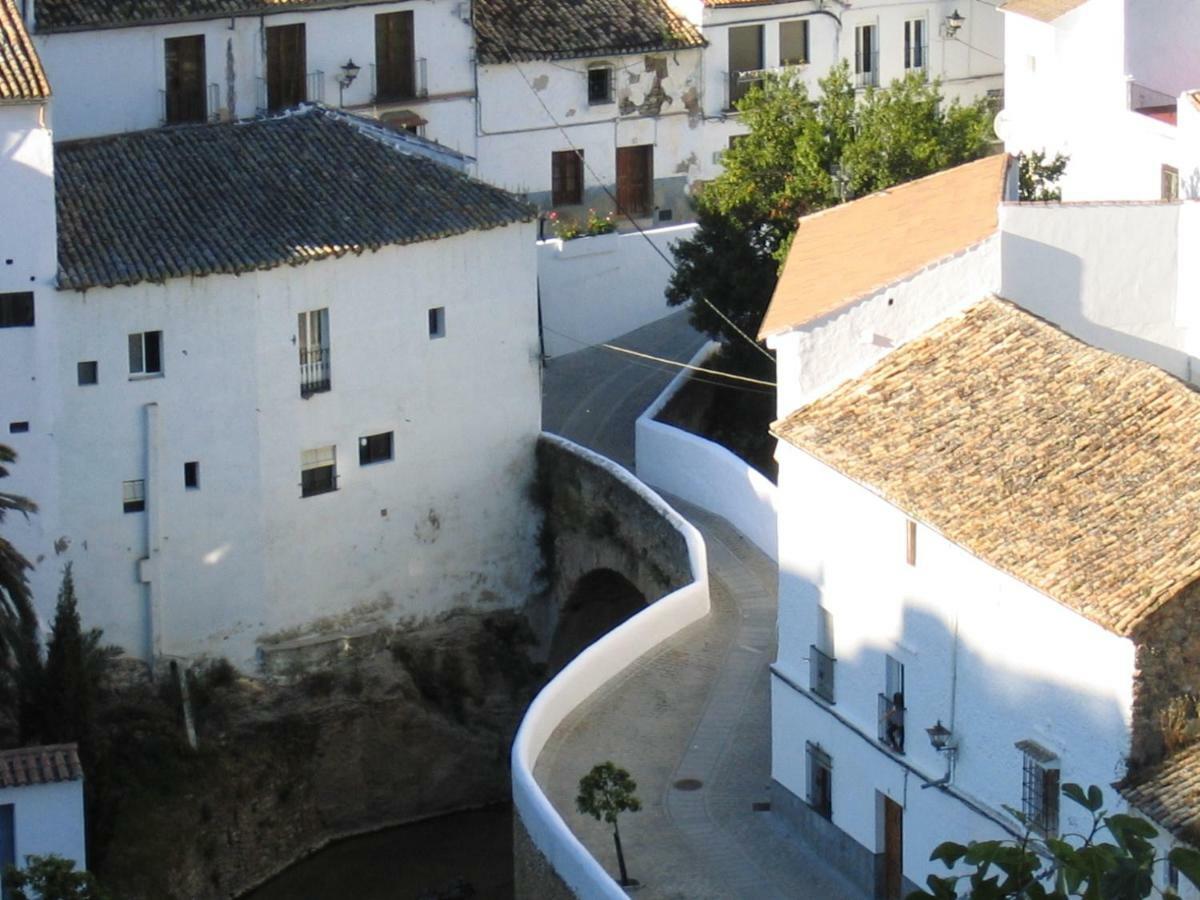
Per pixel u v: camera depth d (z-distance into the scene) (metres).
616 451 78.94
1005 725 49.50
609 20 91.94
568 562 75.44
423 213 72.94
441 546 75.06
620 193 92.94
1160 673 45.94
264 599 72.06
